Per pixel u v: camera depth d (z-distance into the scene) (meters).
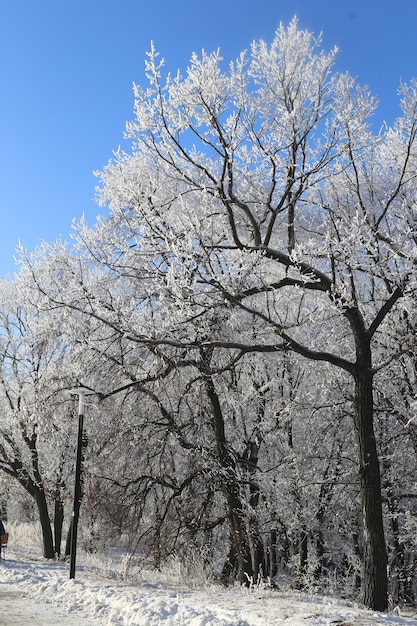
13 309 23.78
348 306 12.82
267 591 12.81
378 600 12.06
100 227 16.31
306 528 18.55
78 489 13.90
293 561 19.22
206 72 13.96
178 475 18.47
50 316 16.70
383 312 13.52
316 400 17.95
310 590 15.32
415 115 14.69
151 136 14.77
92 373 16.55
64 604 10.52
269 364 18.72
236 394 17.75
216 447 17.31
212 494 17.20
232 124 14.27
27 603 10.54
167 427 17.39
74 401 17.28
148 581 14.20
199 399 17.38
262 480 17.70
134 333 13.83
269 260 14.70
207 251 13.15
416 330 14.95
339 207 16.73
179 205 16.42
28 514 37.09
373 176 17.09
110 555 22.89
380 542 12.36
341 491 18.33
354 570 19.02
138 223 15.20
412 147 16.91
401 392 17.22
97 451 17.48
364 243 14.08
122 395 17.75
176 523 16.81
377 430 18.27
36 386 17.69
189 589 12.77
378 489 12.73
